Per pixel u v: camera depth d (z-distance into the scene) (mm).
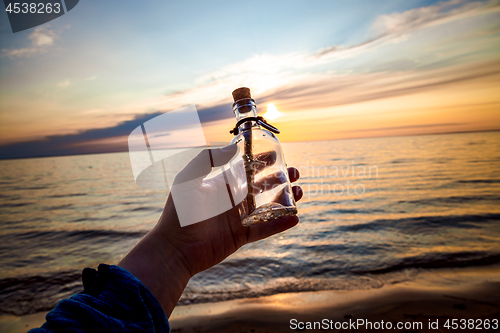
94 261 7633
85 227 11656
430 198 13742
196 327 3633
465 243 7117
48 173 36000
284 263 5992
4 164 51562
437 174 21031
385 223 9445
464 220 9508
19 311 4930
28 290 5816
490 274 5004
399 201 13359
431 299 3949
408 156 32375
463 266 5449
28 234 11164
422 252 6391
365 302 4020
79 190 22875
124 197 18500
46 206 17625
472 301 3846
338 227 9117
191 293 4648
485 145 41875
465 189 15711
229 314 3912
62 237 10375
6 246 9680
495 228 8500
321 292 4539
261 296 4488
